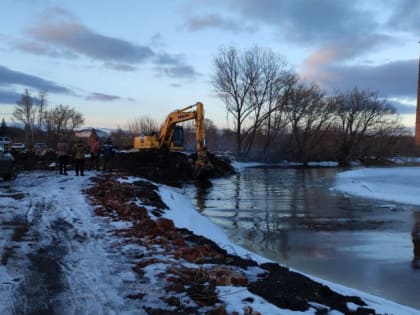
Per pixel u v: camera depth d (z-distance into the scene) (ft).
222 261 21.20
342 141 205.57
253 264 21.58
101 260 20.39
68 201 36.94
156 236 25.53
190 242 25.71
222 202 57.31
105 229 27.14
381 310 16.61
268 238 34.65
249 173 127.13
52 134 287.28
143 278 17.83
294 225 40.34
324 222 41.93
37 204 35.40
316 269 25.66
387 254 29.50
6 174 51.11
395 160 220.43
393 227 39.40
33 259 20.39
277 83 180.24
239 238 34.68
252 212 48.47
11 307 14.58
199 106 87.25
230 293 16.11
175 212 39.29
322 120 193.36
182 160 92.12
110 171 67.26
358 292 19.84
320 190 73.82
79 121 319.27
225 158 155.02
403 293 21.48
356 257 28.71
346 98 207.00
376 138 212.23
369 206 53.72
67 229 27.07
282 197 63.41
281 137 188.44
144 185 48.34
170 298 15.42
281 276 18.86
